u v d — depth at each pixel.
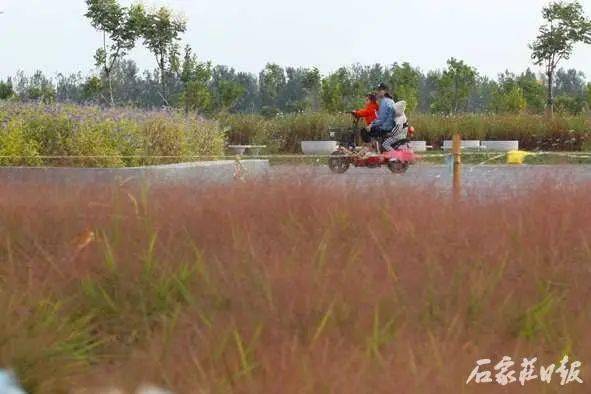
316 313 17.17
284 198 25.52
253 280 18.77
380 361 14.78
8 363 15.18
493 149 99.25
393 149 68.25
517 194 26.61
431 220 23.77
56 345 16.23
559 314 18.09
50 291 19.20
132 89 196.75
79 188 27.66
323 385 13.81
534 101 176.88
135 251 21.36
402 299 18.28
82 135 53.22
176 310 17.92
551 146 107.12
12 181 30.31
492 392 14.20
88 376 15.27
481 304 18.11
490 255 21.05
